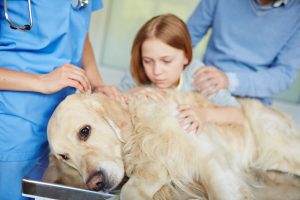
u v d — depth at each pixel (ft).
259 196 3.56
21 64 3.65
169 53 4.74
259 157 4.79
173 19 4.90
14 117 3.68
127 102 4.33
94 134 3.79
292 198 3.55
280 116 5.13
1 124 3.65
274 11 5.05
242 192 3.46
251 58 5.40
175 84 5.19
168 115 4.00
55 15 3.67
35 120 3.83
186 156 3.73
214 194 3.44
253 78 5.13
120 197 3.24
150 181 3.57
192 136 3.80
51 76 3.54
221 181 3.46
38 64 3.73
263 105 5.29
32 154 3.95
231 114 4.63
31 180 3.10
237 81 5.08
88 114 3.85
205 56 5.98
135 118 4.15
